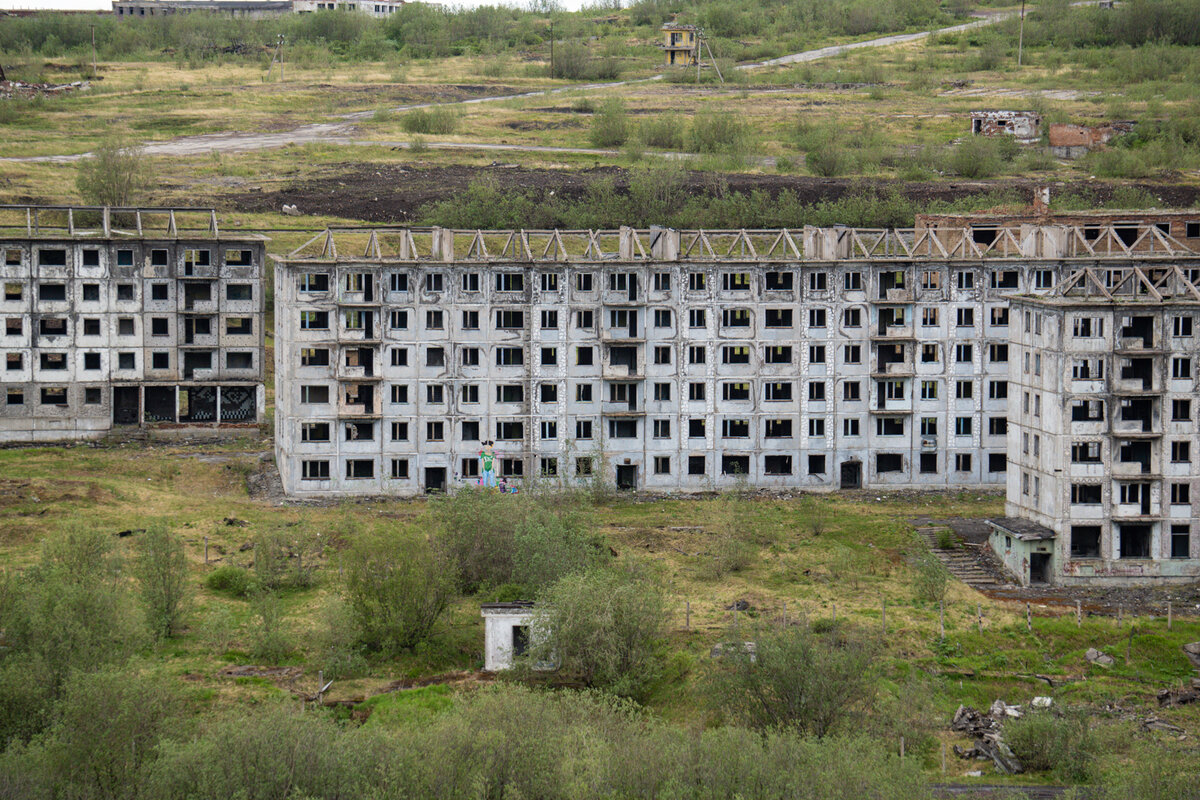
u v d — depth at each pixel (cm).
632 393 13262
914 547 11350
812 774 6556
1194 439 10644
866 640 8556
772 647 8000
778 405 13325
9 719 7219
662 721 7581
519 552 10088
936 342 13338
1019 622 9600
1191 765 7075
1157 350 10562
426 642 9256
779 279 13288
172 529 11556
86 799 6494
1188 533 10712
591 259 13088
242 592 10294
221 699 8119
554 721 7162
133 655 8069
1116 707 8444
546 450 13150
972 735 8056
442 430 13038
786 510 12569
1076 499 10656
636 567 10038
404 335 12888
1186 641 9356
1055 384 10612
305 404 12812
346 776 6438
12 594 8100
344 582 10188
